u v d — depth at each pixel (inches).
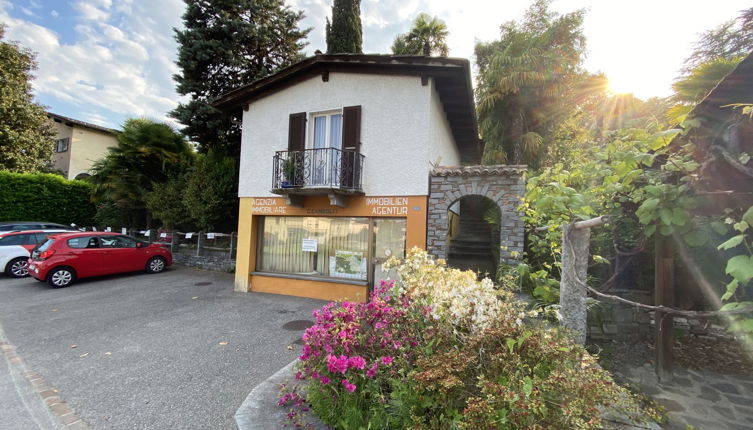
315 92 293.6
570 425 70.2
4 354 172.2
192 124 465.1
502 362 82.7
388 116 267.9
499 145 446.9
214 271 413.4
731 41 374.0
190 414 119.3
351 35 492.1
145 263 390.0
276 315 239.8
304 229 303.9
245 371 153.6
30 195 532.4
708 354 165.3
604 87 431.2
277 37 509.0
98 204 569.9
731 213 107.0
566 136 463.5
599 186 142.5
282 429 102.8
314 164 285.7
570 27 442.9
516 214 236.2
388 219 273.1
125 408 123.1
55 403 126.6
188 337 196.7
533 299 187.9
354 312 119.6
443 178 255.8
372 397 98.0
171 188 458.6
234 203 446.9
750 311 83.2
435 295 110.9
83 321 226.1
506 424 68.4
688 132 115.6
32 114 635.5
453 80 276.5
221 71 482.6
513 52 443.8
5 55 607.8
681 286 190.4
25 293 303.0
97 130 832.3
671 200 109.7
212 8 473.1
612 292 192.2
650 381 143.1
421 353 98.6
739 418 118.0
